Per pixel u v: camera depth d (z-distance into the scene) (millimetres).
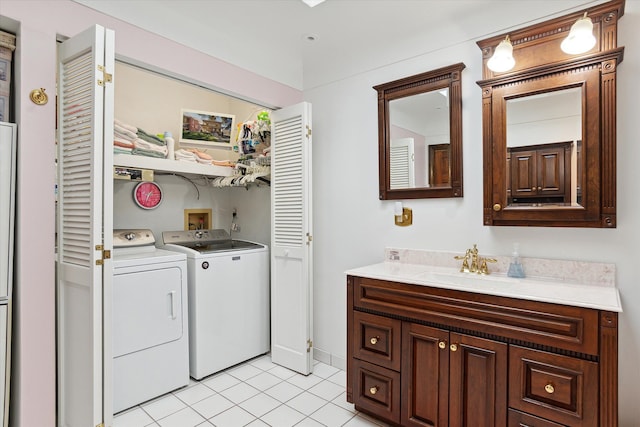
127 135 2592
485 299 1621
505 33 2018
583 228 1797
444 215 2262
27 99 1649
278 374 2691
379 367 1979
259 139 3156
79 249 1677
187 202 3422
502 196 1936
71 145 1729
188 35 2268
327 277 2877
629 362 1688
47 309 1717
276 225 2865
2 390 1610
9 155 1622
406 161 2398
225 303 2760
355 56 2674
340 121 2787
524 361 1516
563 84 1748
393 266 2299
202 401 2289
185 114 3217
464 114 2172
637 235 1665
